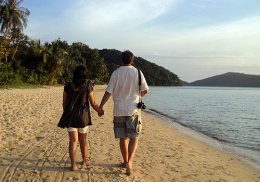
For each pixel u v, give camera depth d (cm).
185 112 2511
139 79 526
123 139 561
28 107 1466
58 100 2075
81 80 524
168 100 4331
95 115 1410
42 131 896
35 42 5103
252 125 1809
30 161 593
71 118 521
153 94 6450
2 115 1131
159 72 19100
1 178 502
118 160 637
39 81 4938
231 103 4128
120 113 525
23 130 882
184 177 611
